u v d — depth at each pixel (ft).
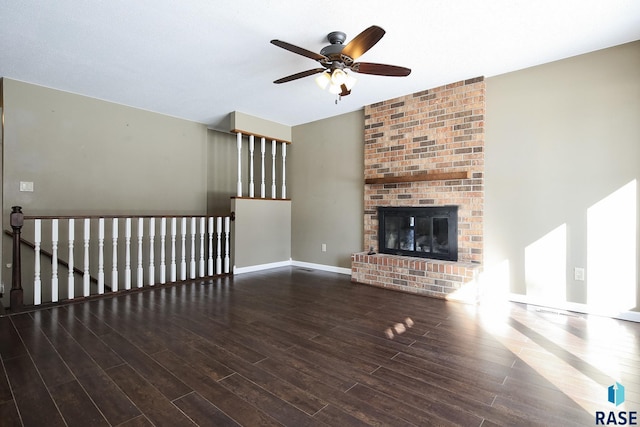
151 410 5.35
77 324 9.32
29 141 12.87
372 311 10.68
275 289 13.57
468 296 11.56
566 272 10.68
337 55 8.38
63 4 7.75
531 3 7.75
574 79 10.50
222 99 14.69
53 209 13.52
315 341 8.21
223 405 5.49
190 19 8.42
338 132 17.13
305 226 18.71
